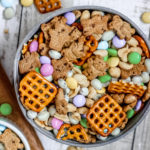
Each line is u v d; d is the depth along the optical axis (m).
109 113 0.46
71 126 0.48
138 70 0.48
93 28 0.46
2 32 0.53
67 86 0.47
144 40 0.47
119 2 0.53
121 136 0.48
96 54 0.47
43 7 0.52
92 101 0.47
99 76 0.48
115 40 0.47
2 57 0.53
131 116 0.48
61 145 0.54
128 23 0.47
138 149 0.55
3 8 0.53
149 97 0.48
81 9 0.46
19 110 0.52
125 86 0.47
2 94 0.51
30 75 0.45
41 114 0.47
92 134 0.49
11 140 0.47
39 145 0.53
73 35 0.46
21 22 0.53
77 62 0.47
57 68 0.47
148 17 0.53
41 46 0.46
